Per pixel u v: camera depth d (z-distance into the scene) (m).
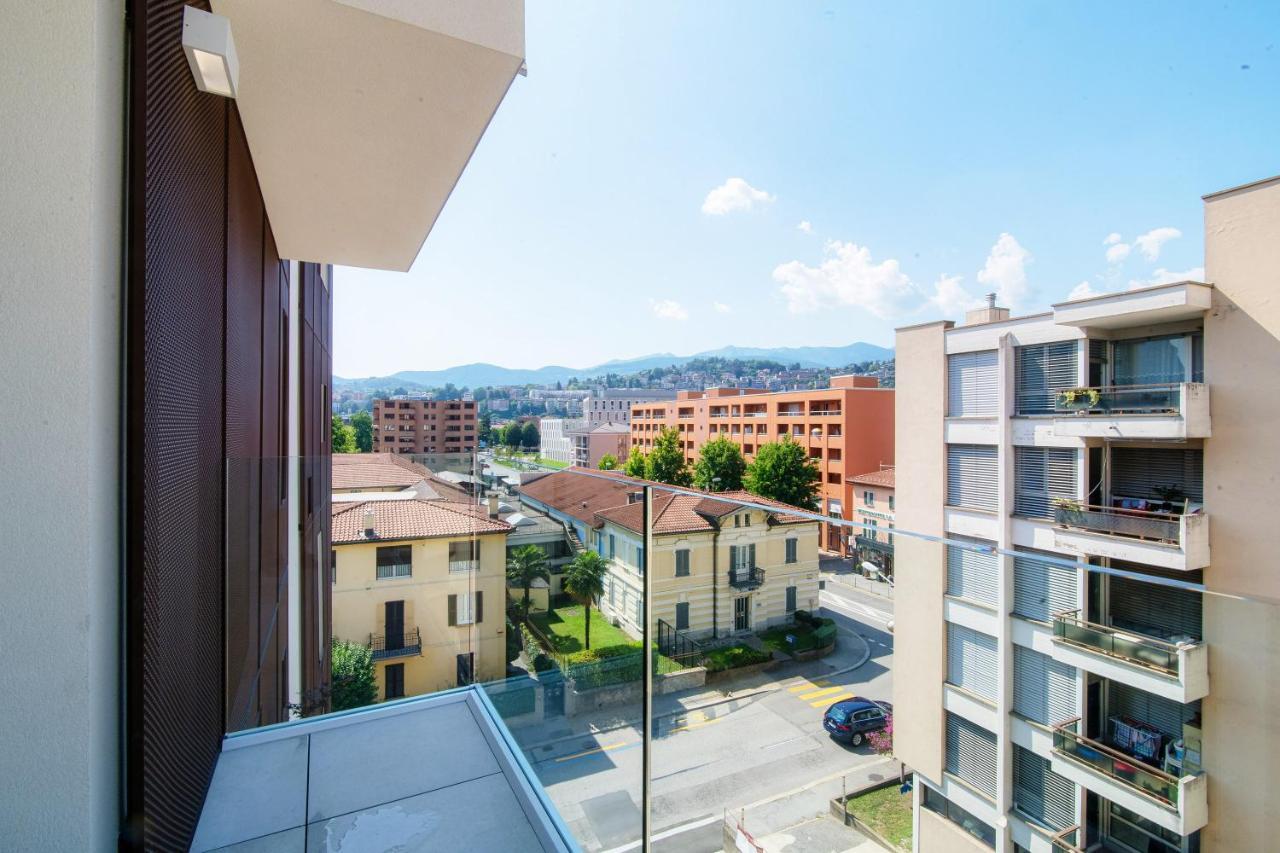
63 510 1.11
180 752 1.78
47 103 1.10
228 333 2.64
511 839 2.16
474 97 2.63
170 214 1.59
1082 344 8.78
